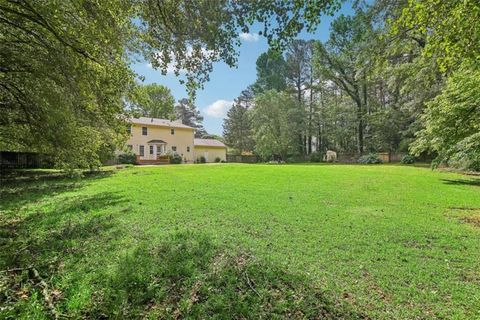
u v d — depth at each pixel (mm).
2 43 6148
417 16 3164
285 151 34562
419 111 19266
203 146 38625
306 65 36406
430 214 6078
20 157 19953
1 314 2510
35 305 2660
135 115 8094
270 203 7062
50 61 6086
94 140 11289
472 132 9734
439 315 2518
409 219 5652
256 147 35156
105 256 3766
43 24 4742
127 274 3182
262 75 41031
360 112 30781
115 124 8094
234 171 15469
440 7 2988
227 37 3830
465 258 3762
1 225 5504
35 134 9562
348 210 6391
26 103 8266
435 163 12125
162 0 3902
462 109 9344
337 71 28484
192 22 3936
